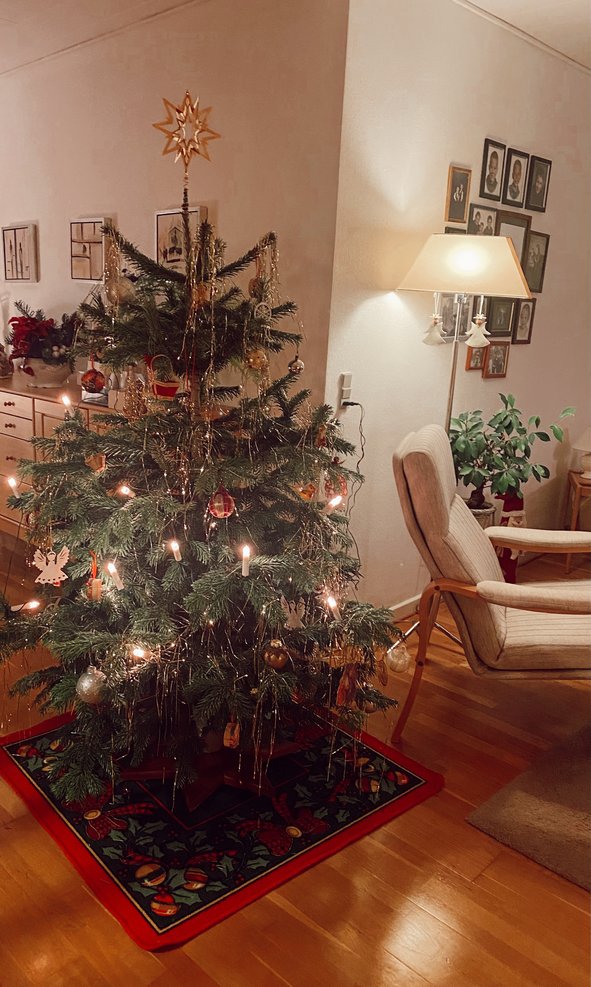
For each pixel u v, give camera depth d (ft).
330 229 8.41
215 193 9.64
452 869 6.06
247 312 6.00
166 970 5.02
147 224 10.79
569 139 12.09
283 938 5.32
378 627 6.21
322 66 8.16
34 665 8.86
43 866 5.88
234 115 9.20
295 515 6.42
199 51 9.47
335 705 6.68
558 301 13.01
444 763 7.46
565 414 11.28
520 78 10.63
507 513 11.01
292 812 6.59
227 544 6.06
